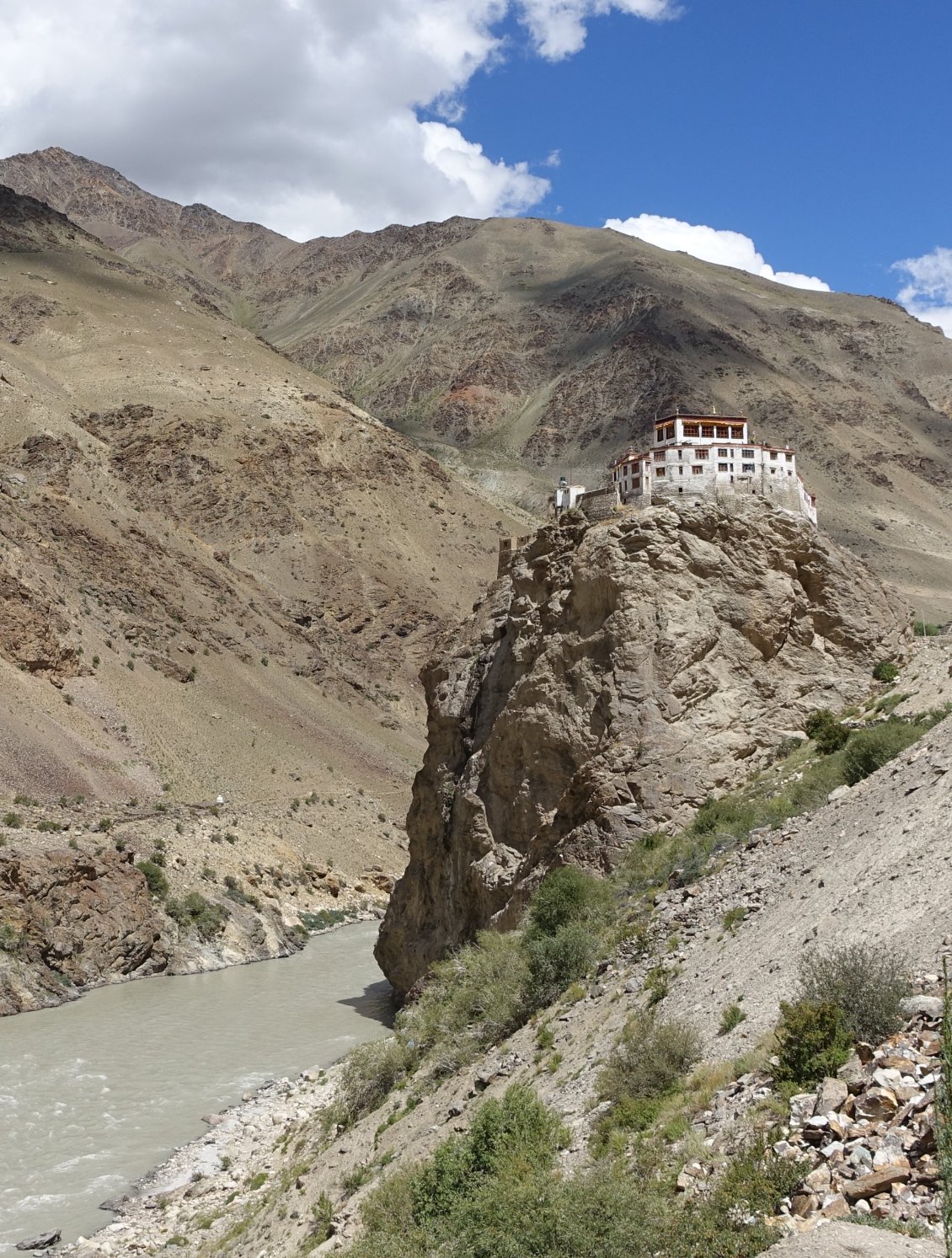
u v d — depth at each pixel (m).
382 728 153.38
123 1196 37.00
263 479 199.00
